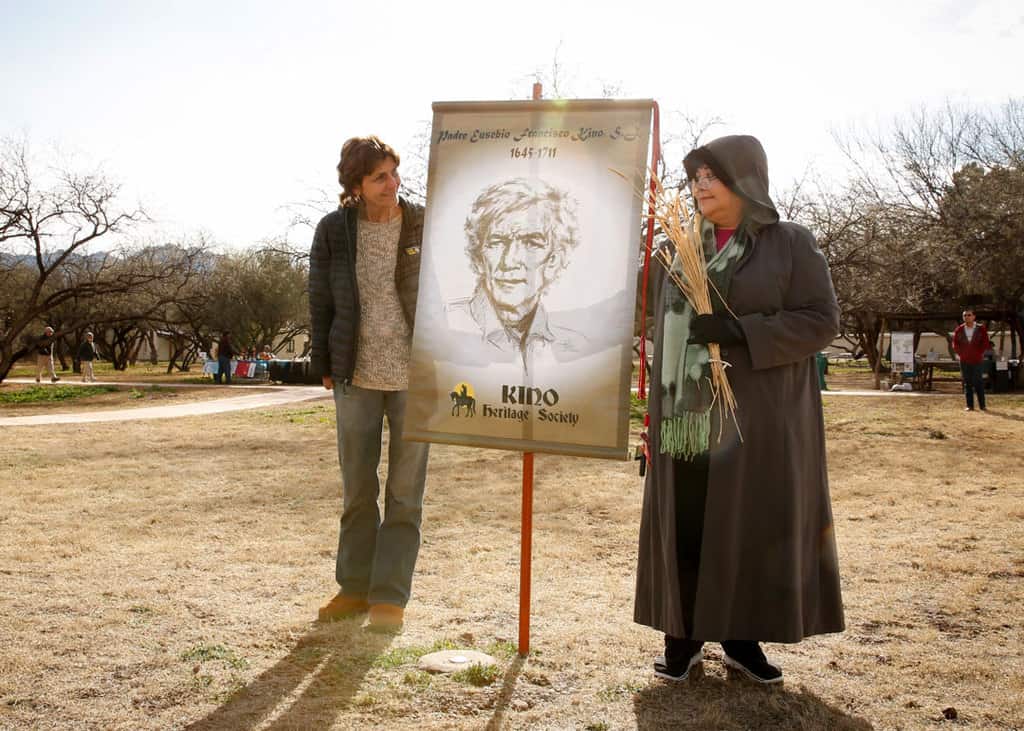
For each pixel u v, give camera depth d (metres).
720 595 2.93
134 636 3.50
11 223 29.66
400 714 2.77
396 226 3.80
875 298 29.00
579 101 3.21
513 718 2.75
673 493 3.01
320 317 3.88
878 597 4.12
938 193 31.80
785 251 3.09
